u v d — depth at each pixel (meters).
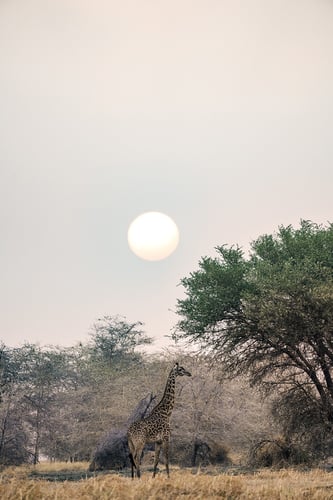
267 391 24.11
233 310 23.97
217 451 27.97
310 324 21.53
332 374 24.44
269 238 25.16
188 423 27.78
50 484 14.43
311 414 22.94
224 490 12.27
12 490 11.45
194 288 24.25
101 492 11.66
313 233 24.95
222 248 25.23
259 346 23.88
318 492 12.35
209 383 28.55
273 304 21.59
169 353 29.78
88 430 32.00
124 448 23.98
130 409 30.91
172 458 27.41
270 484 13.74
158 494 11.74
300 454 23.02
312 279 21.81
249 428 27.97
